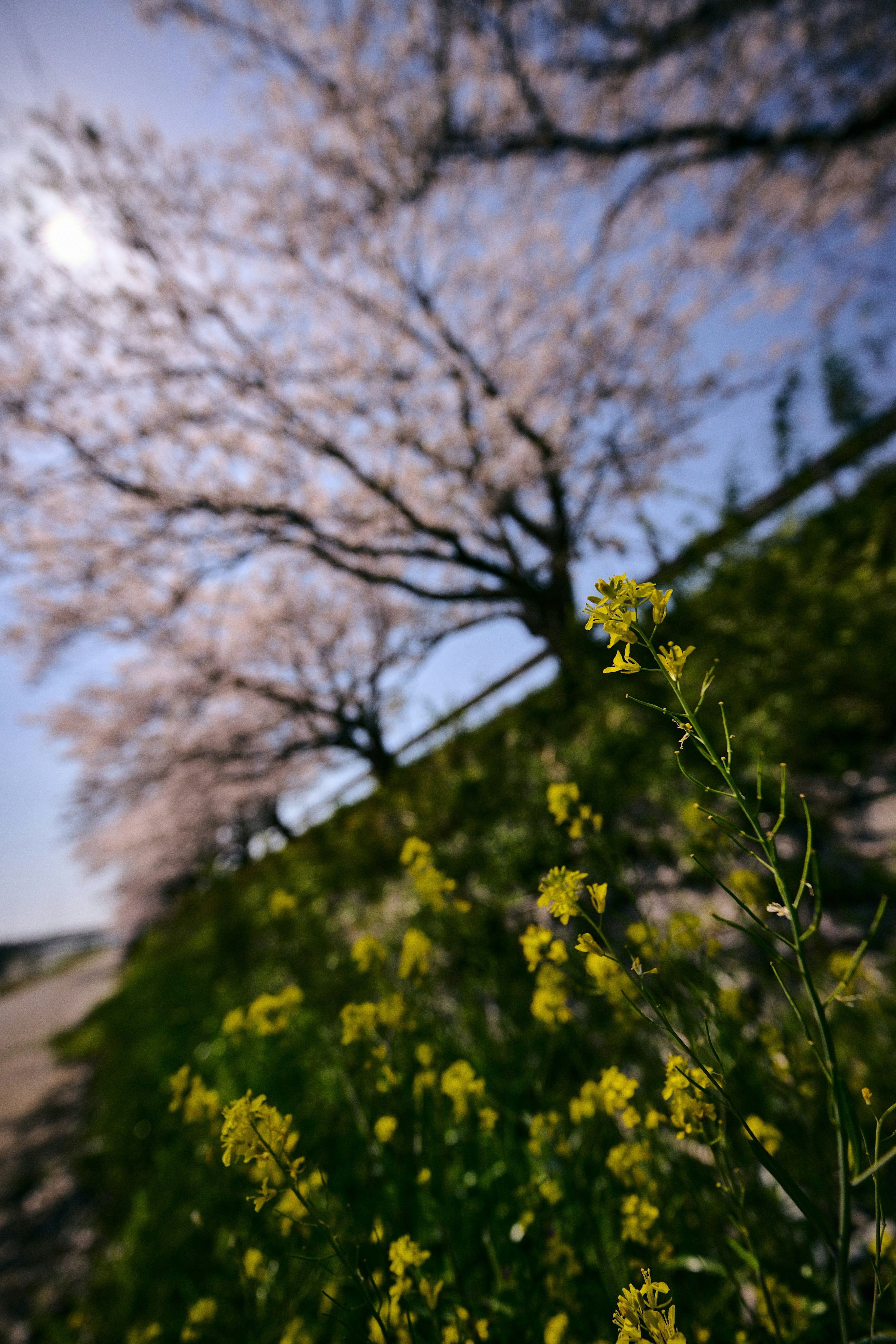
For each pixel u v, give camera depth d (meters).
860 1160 0.65
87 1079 7.31
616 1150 1.13
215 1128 1.47
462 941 2.82
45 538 6.68
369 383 6.51
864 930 2.08
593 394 6.33
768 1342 1.01
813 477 6.21
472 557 6.34
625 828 3.37
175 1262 2.30
